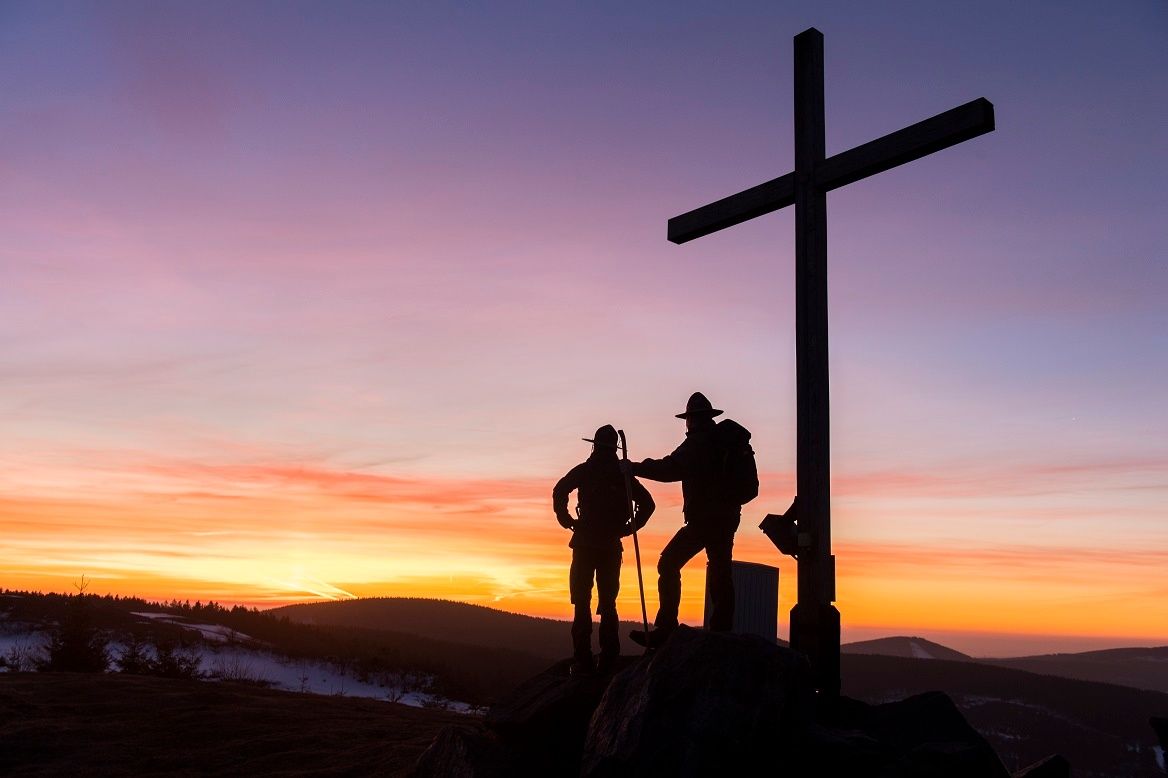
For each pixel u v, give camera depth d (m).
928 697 6.76
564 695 6.94
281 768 8.41
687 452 7.00
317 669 23.77
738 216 8.80
